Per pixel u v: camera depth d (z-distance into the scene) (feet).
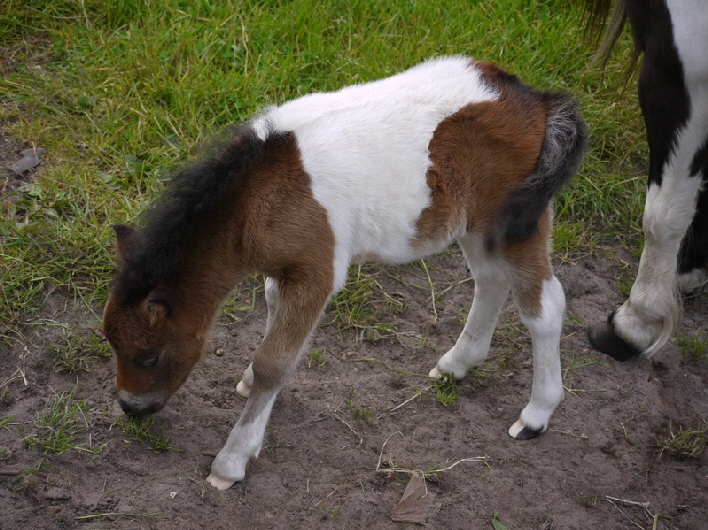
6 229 5.75
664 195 5.30
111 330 4.58
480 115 4.78
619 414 5.44
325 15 7.20
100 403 5.13
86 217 5.90
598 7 5.94
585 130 4.98
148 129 6.38
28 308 5.47
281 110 4.81
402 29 7.25
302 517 4.77
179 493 4.77
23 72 6.67
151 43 6.75
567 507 4.97
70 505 4.70
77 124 6.41
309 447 5.08
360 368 5.52
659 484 5.15
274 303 5.04
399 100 4.78
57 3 7.11
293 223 4.58
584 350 5.78
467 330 5.32
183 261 4.60
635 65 5.72
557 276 6.16
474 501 4.93
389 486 4.95
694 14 4.91
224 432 5.09
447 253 6.23
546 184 4.84
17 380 5.20
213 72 6.75
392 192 4.71
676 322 5.56
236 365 5.44
